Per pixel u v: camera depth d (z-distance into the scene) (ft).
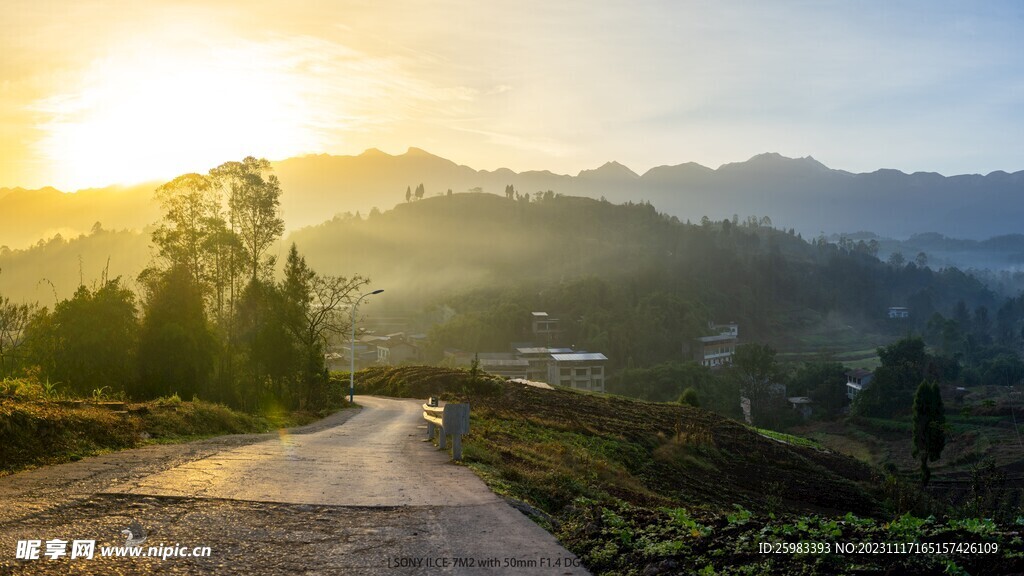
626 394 416.67
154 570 18.71
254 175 163.22
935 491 185.26
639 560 20.30
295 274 155.02
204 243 148.05
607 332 546.26
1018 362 422.82
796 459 158.51
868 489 132.67
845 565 18.20
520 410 148.97
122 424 48.93
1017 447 251.39
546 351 469.98
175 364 125.70
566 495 36.94
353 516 25.71
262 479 33.19
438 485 33.50
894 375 348.38
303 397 151.43
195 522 23.85
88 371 117.08
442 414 46.60
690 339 567.18
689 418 192.44
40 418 39.01
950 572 17.13
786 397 398.21
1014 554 17.53
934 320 642.22
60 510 24.34
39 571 18.04
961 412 315.37
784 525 22.67
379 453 48.65
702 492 98.78
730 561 19.66
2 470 31.73
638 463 109.29
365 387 239.30
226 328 156.97
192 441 52.95
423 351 510.58
